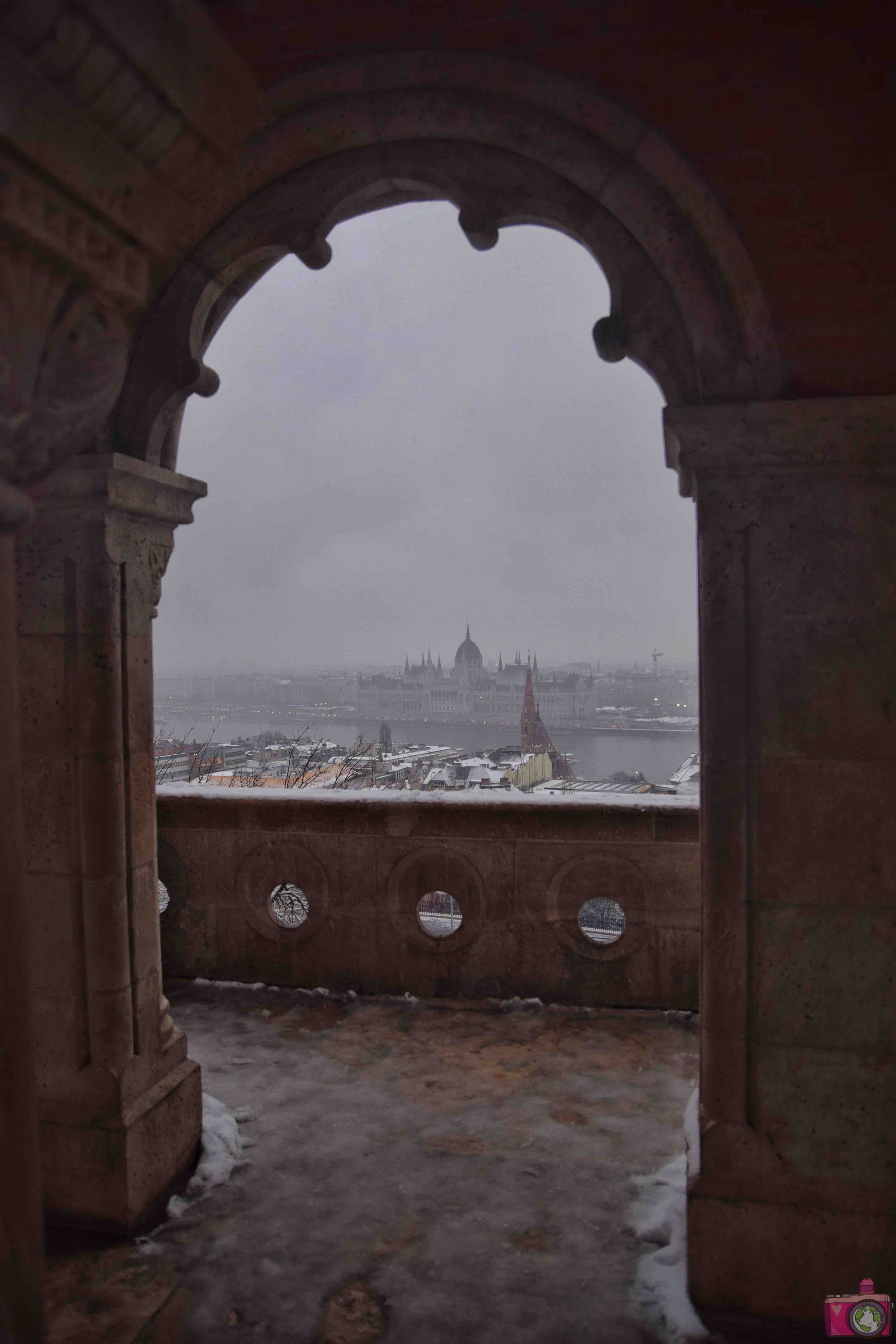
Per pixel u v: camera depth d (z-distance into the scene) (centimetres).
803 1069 239
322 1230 283
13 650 102
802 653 238
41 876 283
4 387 97
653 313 247
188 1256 270
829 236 232
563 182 255
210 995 490
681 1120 351
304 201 277
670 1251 266
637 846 457
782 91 233
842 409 226
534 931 468
